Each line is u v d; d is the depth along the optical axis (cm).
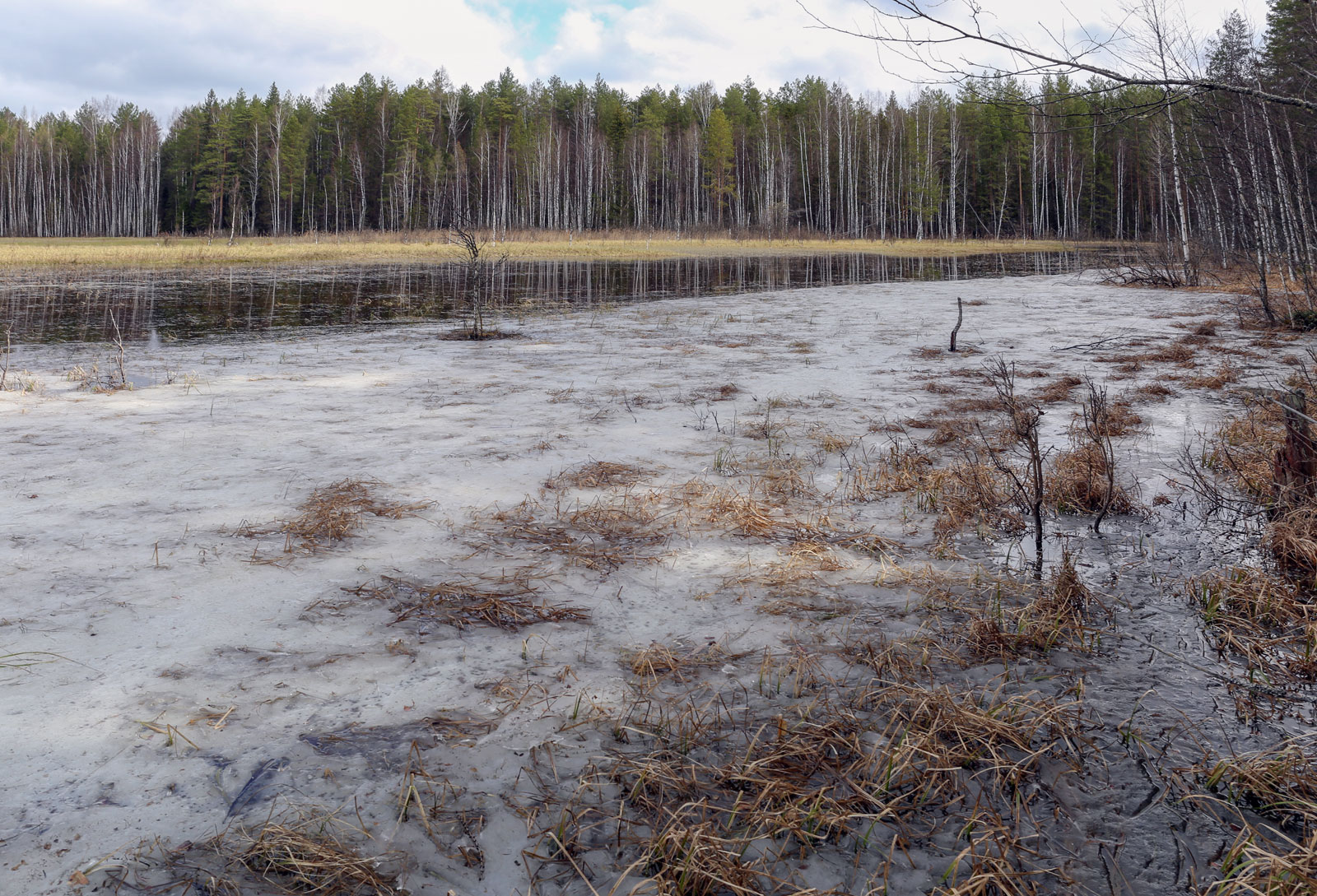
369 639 340
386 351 1267
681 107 9488
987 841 223
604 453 661
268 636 340
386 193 8244
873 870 216
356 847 217
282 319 1719
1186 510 528
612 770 252
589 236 6575
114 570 407
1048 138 6278
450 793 241
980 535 481
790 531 486
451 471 604
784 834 229
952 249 5797
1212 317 1655
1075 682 315
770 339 1416
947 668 324
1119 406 819
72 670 308
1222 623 367
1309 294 1479
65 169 8888
